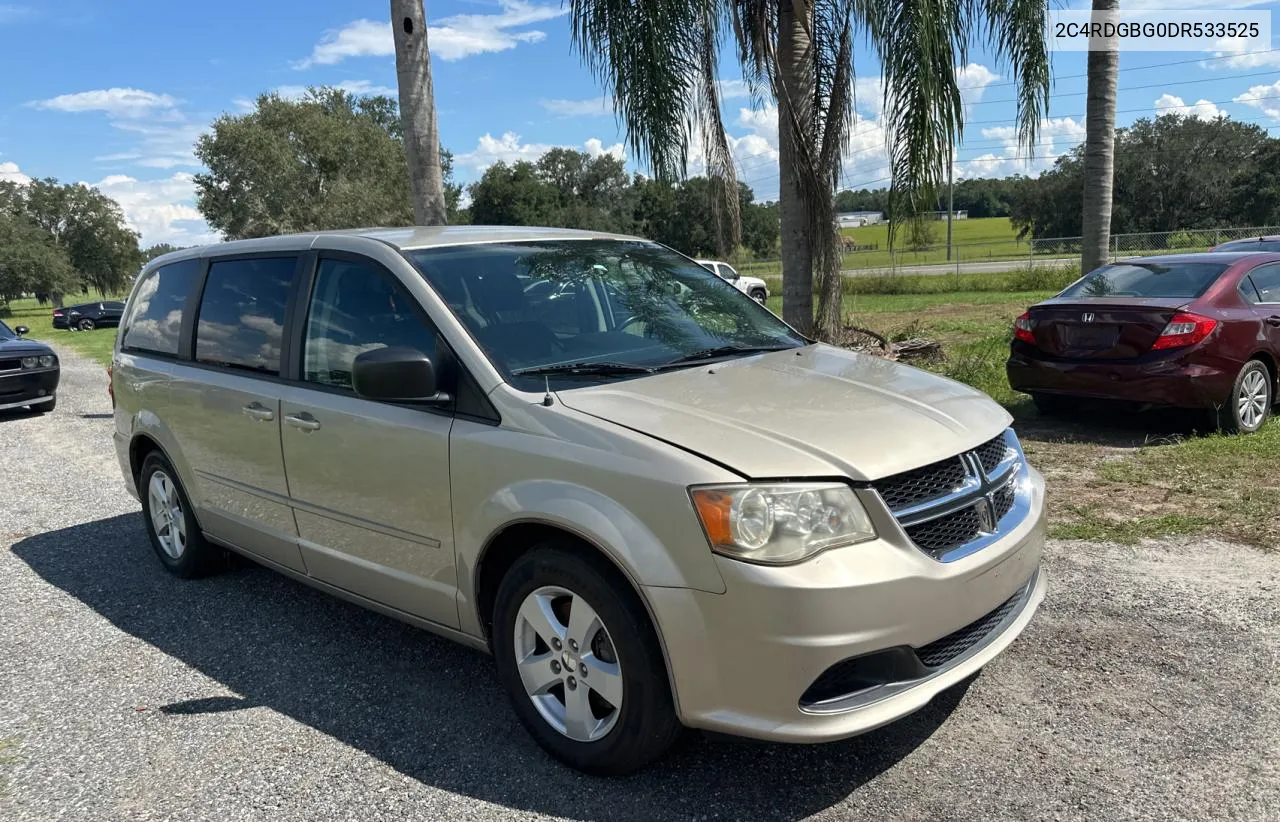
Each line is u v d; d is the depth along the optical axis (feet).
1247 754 9.61
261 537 14.03
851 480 8.67
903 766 9.73
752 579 8.27
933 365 35.60
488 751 10.50
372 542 11.81
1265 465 20.06
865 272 124.06
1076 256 120.78
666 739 9.29
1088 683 11.24
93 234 313.32
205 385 14.53
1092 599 13.64
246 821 9.32
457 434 10.41
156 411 16.11
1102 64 35.40
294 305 13.23
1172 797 8.96
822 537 8.42
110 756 10.73
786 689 8.35
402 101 27.71
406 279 11.62
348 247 12.73
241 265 14.67
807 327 30.81
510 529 10.05
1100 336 23.49
